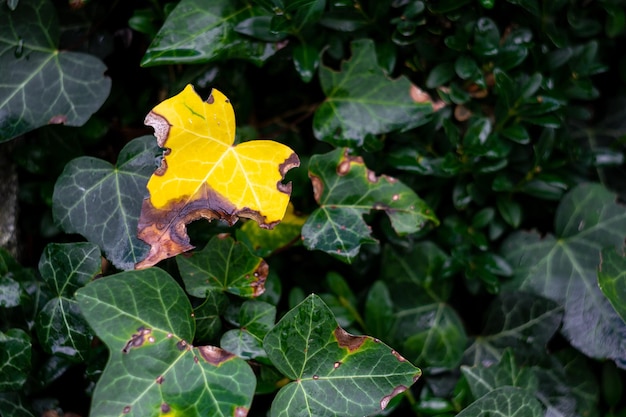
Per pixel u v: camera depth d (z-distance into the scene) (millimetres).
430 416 507
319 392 460
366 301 528
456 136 521
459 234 530
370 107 517
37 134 526
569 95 532
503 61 517
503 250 534
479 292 542
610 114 558
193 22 492
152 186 458
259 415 508
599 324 514
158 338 452
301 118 548
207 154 462
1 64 494
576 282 522
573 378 530
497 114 522
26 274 494
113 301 447
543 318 519
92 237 478
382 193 504
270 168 466
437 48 522
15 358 472
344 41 520
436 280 533
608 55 548
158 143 453
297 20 494
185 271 484
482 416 475
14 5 477
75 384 508
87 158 485
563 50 521
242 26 495
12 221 522
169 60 486
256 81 544
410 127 513
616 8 529
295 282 550
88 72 503
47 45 503
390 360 456
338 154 500
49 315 478
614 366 533
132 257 471
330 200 503
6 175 522
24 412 484
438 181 533
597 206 525
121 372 441
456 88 522
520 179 536
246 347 478
